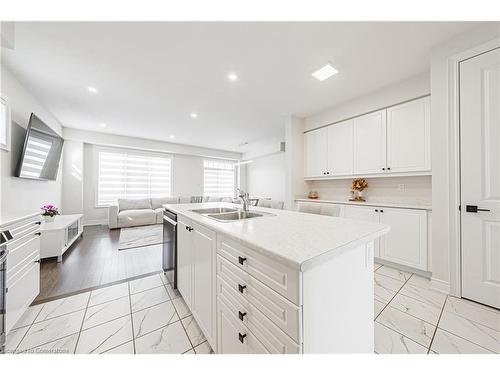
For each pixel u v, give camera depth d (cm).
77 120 413
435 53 195
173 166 657
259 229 110
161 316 161
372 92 288
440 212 192
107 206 546
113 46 195
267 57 212
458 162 183
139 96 304
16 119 254
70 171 469
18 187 260
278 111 363
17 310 142
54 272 242
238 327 96
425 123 238
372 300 106
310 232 103
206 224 126
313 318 73
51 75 246
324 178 359
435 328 145
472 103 175
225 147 691
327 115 352
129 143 548
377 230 109
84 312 165
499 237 165
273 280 77
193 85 271
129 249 330
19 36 180
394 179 292
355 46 196
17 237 142
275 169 654
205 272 130
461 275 182
